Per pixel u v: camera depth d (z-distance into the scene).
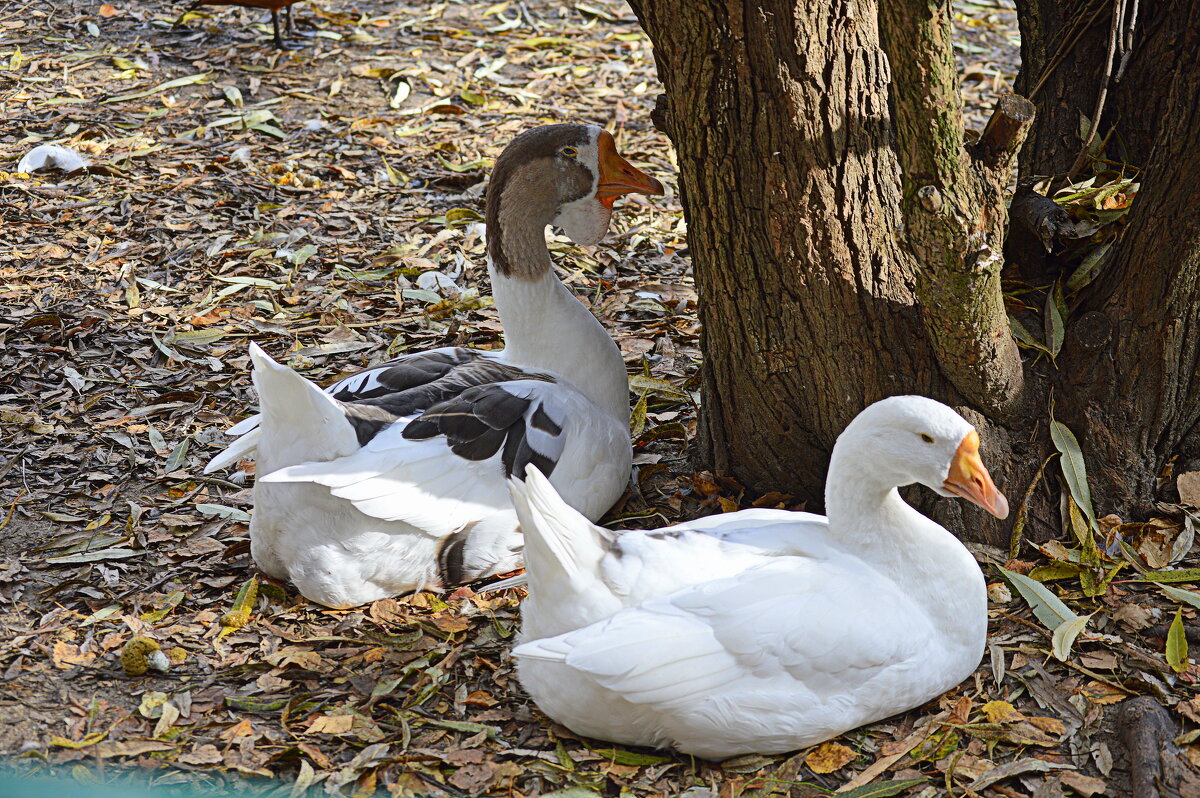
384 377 3.82
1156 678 3.10
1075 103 4.16
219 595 3.60
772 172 3.37
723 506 3.91
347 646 3.36
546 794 2.81
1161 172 3.42
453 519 3.43
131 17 8.84
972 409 3.59
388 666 3.27
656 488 4.15
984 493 2.90
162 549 3.83
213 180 6.59
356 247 5.99
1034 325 3.74
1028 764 2.83
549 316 4.03
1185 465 3.73
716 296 3.68
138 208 6.28
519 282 4.00
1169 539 3.56
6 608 3.51
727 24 3.22
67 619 3.46
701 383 4.26
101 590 3.61
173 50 8.30
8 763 2.87
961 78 7.97
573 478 3.68
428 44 8.60
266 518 3.45
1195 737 2.88
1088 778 2.80
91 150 6.88
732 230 3.51
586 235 4.09
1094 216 3.85
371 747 2.95
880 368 3.57
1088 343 3.57
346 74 8.05
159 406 4.67
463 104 7.67
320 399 3.26
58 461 4.31
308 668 3.25
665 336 5.20
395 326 5.29
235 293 5.56
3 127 7.15
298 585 3.49
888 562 3.03
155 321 5.29
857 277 3.49
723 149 3.40
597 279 5.76
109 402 4.70
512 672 3.25
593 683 2.81
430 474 3.39
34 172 6.63
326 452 3.30
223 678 3.22
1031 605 3.34
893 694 2.93
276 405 3.26
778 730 2.84
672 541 3.01
